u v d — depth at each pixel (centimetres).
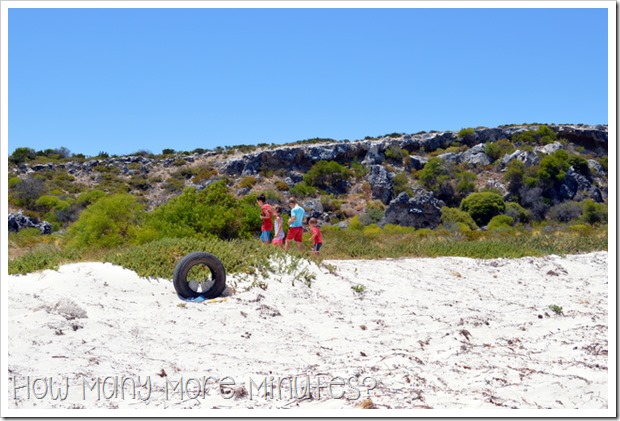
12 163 6300
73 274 1148
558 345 882
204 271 1237
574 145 6475
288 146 6359
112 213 1758
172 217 1788
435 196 5450
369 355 855
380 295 1266
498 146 6159
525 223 5078
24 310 958
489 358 811
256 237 1872
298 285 1247
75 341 839
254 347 891
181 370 772
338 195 5628
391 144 6228
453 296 1312
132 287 1144
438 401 660
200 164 6331
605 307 1220
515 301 1290
